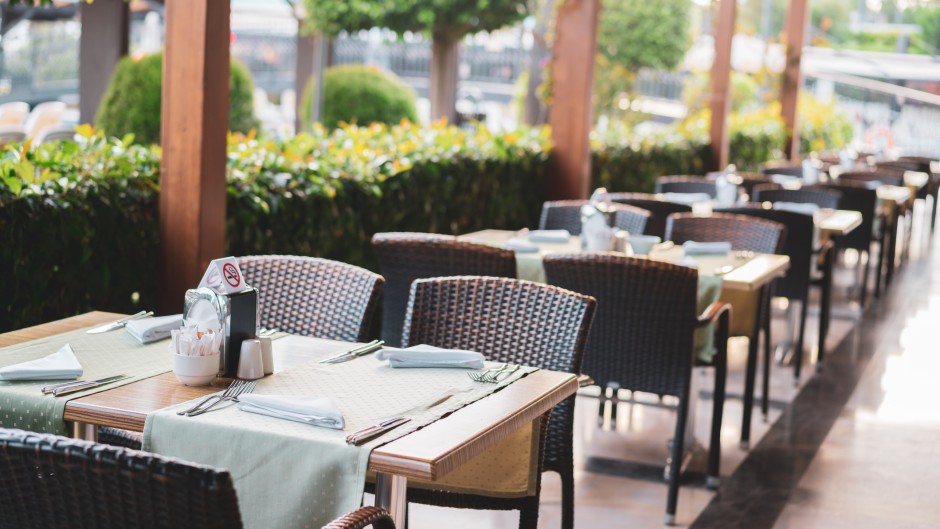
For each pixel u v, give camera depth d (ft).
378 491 6.87
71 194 11.41
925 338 22.79
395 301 12.07
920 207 50.65
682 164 31.42
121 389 7.02
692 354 11.66
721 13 32.65
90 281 11.80
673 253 15.03
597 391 17.26
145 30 36.17
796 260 18.08
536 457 8.49
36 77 32.86
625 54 38.42
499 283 9.21
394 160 16.90
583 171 23.09
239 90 26.61
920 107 65.62
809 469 14.11
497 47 52.75
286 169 14.53
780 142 40.19
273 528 6.18
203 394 6.98
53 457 4.82
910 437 15.78
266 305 9.68
